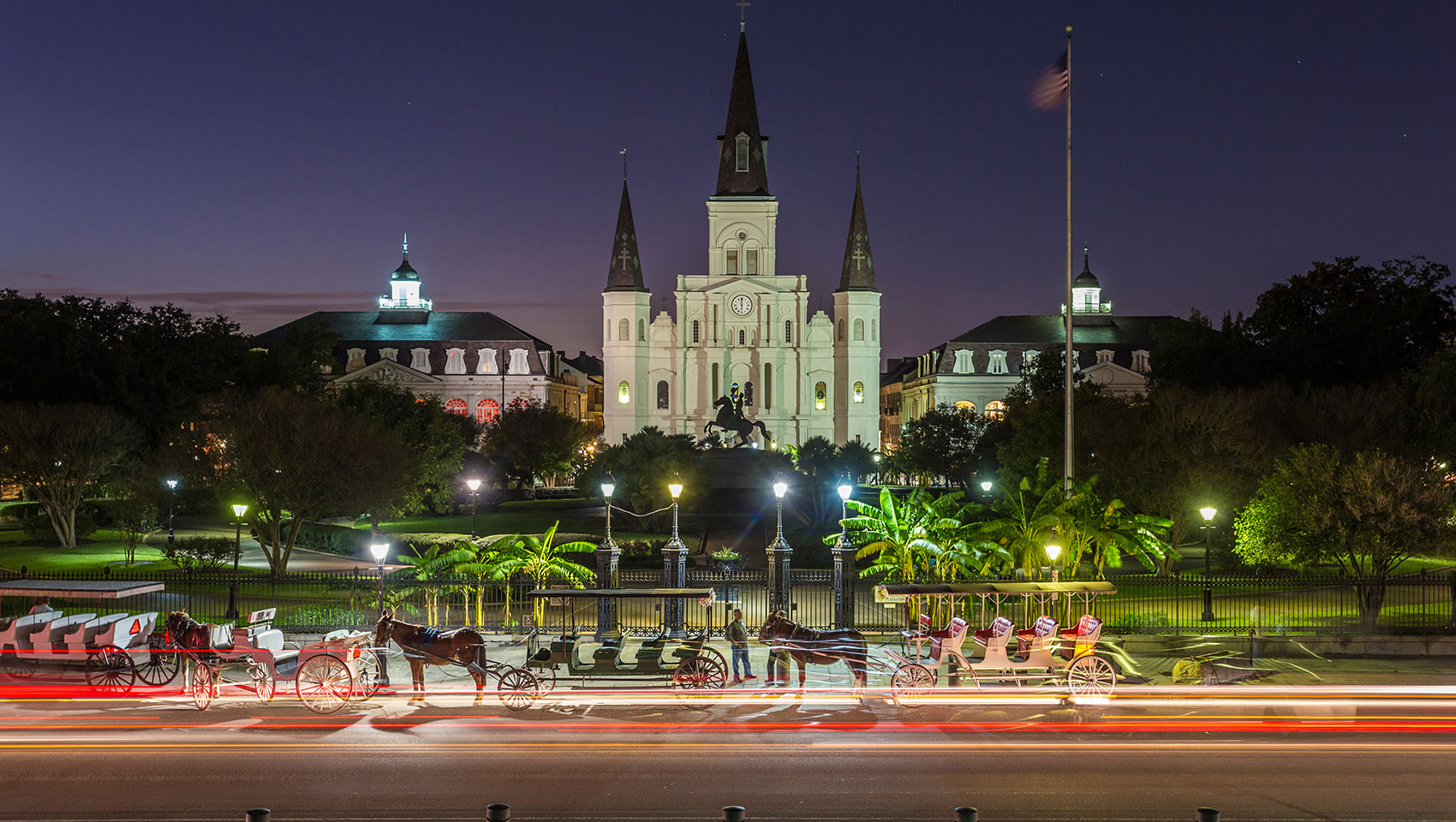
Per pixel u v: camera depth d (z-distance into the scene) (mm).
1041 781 15562
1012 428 79812
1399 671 24219
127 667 20578
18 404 52719
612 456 59000
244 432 40562
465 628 20719
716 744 17547
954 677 21281
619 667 20500
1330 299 66938
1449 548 27641
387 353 123938
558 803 14375
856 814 14023
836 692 21562
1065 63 31141
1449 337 63469
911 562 29156
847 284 121250
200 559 40750
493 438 88375
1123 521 28844
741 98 124812
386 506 45062
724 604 32250
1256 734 18422
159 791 14820
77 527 56688
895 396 157625
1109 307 137500
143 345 67375
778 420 120812
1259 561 32062
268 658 20281
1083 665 21031
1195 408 43500
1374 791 15188
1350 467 29188
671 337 121562
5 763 16219
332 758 16578
